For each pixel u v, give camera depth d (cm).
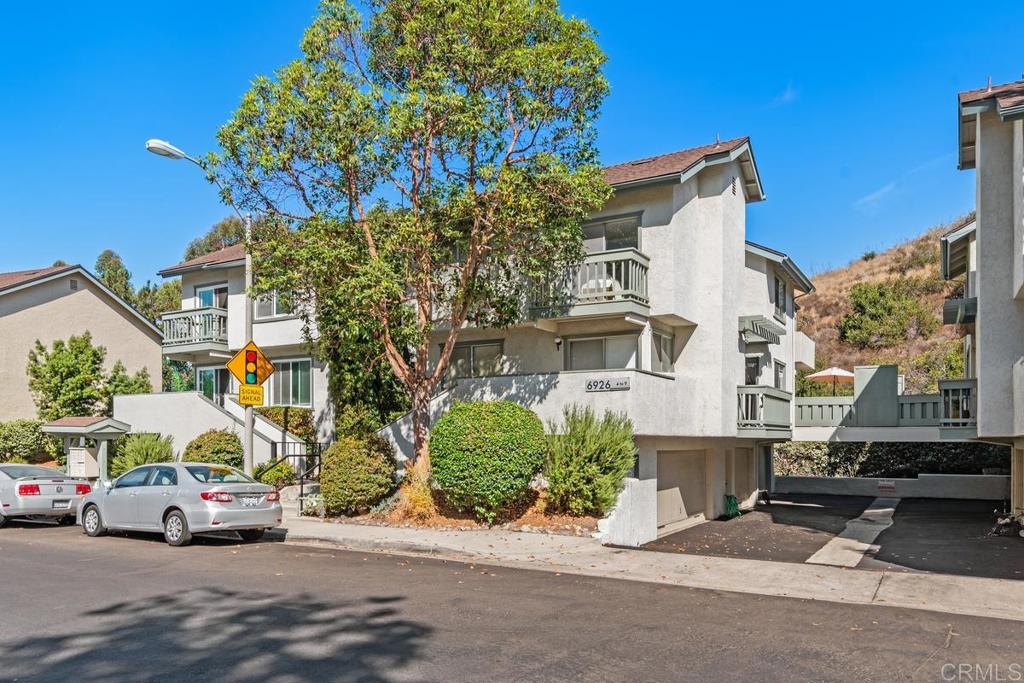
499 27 1448
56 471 1862
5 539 1491
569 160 1579
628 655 689
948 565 1219
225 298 2731
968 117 1445
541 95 1508
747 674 638
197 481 1402
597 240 1889
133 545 1396
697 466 2034
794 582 1070
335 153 1427
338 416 2180
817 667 661
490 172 1468
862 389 2525
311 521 1634
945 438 1653
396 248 1495
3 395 2727
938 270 5394
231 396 2445
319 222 1500
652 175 1766
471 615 840
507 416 1467
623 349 1811
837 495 2702
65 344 2923
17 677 622
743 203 2094
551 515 1493
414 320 1571
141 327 3266
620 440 1467
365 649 702
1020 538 1503
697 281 1908
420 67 1554
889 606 930
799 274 2545
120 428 2006
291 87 1465
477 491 1440
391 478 1695
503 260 1606
